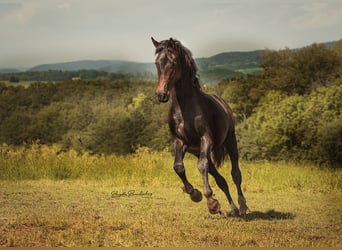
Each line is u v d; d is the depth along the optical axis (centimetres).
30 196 1184
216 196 1257
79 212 943
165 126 5688
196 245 662
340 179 1522
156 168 1684
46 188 1355
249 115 5712
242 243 675
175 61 816
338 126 3269
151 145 5709
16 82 10756
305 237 723
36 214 917
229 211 1009
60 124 6669
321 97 3853
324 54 5788
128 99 6806
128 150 6016
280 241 691
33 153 1889
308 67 5778
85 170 1658
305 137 3491
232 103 5562
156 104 6300
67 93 7431
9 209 983
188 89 840
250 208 1035
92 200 1131
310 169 2006
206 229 767
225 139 953
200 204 1080
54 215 898
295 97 3997
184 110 838
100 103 6931
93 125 6350
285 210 1006
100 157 1978
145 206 1028
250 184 1473
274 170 1767
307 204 1097
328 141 3250
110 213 928
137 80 7288
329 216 922
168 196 1213
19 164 1698
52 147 1989
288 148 3559
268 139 3638
